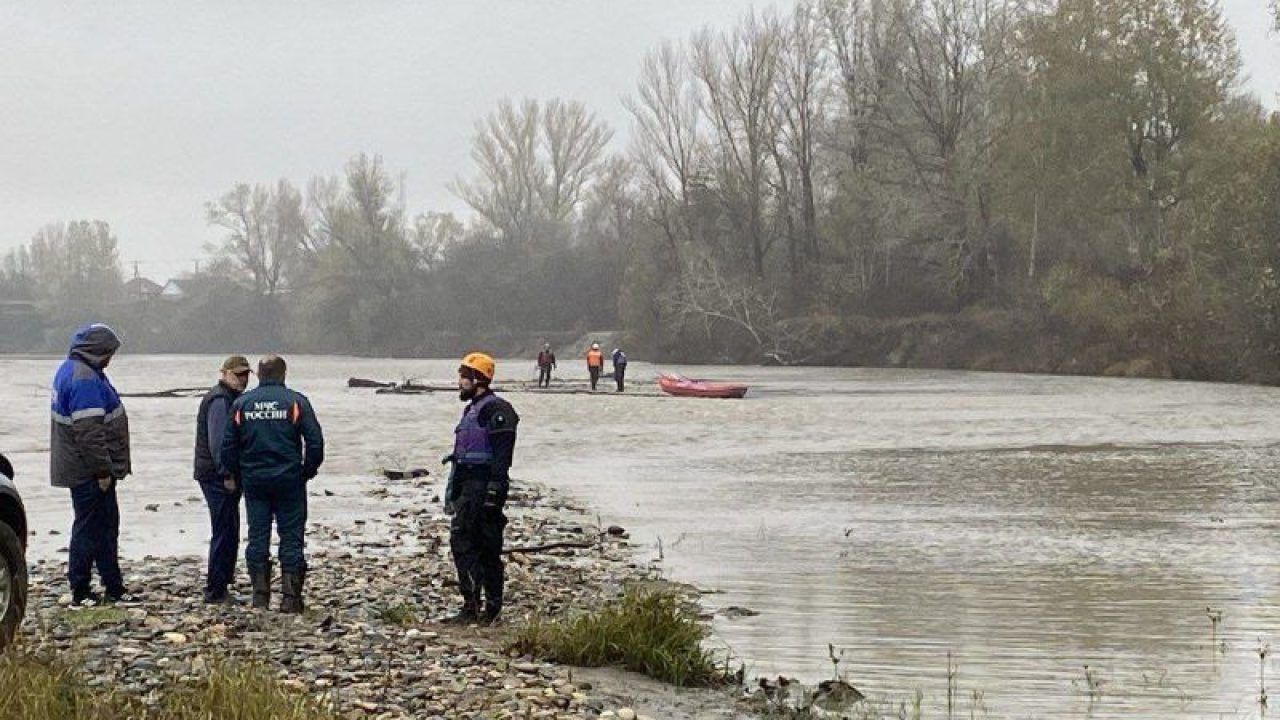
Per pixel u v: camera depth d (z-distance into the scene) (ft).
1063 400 172.24
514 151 429.38
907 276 320.29
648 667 33.86
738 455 101.30
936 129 294.05
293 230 506.89
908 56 299.58
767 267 344.08
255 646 33.04
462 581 38.96
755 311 325.83
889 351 305.73
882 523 64.13
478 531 38.96
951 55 293.43
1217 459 95.76
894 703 31.91
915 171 297.94
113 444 38.81
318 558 51.19
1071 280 263.49
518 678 31.42
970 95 291.99
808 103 326.24
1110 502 72.18
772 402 170.71
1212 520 65.05
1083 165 253.44
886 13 302.25
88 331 38.73
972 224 289.94
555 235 429.38
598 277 418.72
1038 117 259.19
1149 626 40.50
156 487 77.61
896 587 47.14
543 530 60.39
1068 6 259.19
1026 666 35.53
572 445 110.83
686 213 336.29
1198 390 195.93
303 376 274.16
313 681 29.53
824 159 336.29
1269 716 30.81
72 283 554.87
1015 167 263.90
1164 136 255.70
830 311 322.14
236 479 39.09
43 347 551.59
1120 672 34.81
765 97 326.65
